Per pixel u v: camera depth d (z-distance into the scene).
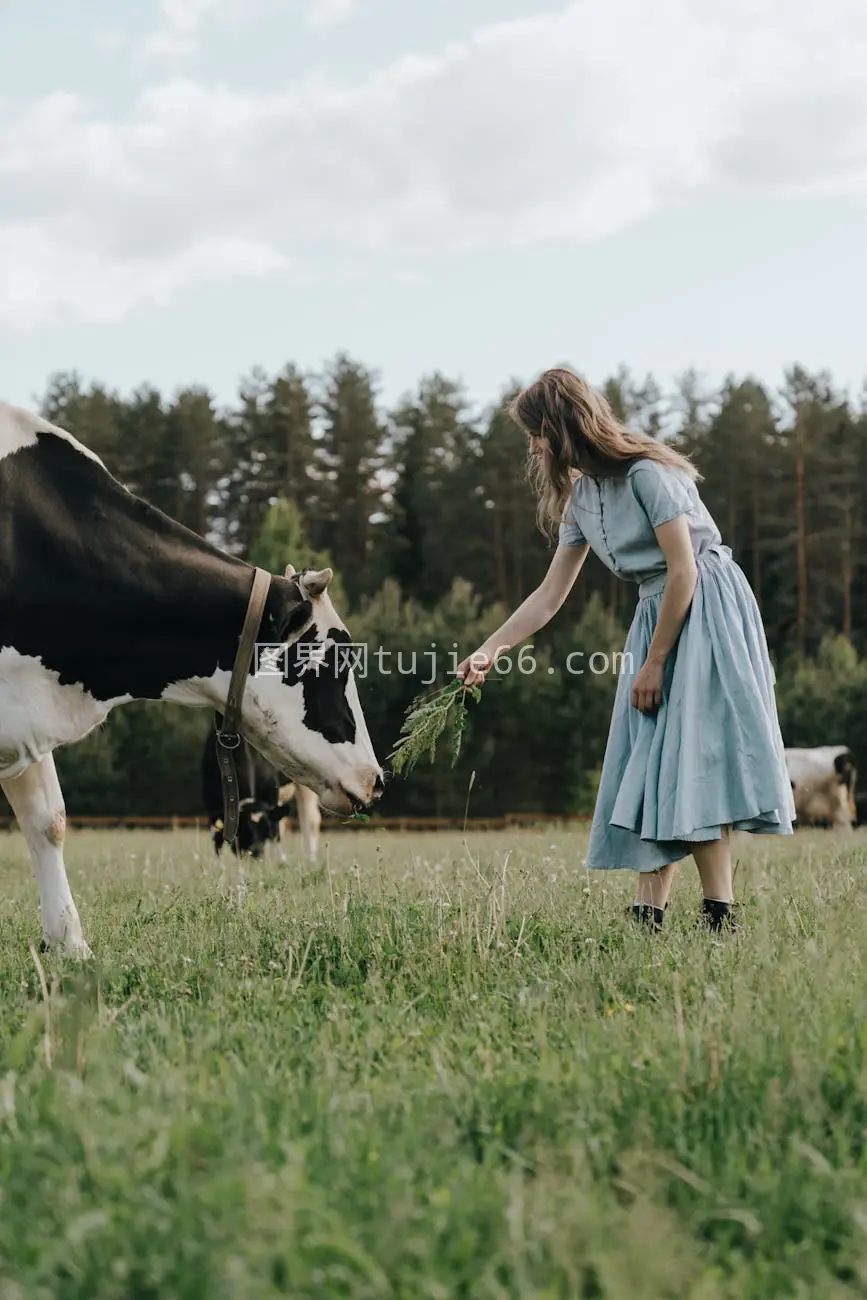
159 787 41.09
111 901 6.44
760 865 6.98
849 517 55.72
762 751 4.64
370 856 9.71
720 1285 1.87
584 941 4.38
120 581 5.08
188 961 4.20
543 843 10.65
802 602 54.12
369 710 42.81
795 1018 2.99
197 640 5.25
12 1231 1.92
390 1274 1.83
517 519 57.28
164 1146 2.09
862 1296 1.87
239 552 61.53
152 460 60.66
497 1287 1.76
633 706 4.86
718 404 63.28
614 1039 3.03
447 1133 2.37
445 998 3.76
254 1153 2.12
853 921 4.15
